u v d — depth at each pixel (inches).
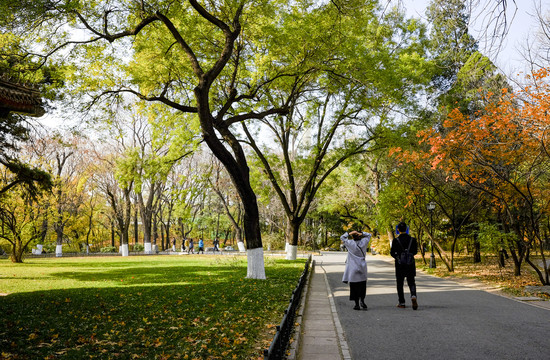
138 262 1180.5
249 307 383.9
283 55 710.5
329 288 545.3
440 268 900.0
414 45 943.0
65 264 1126.4
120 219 1632.6
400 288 393.1
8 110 371.6
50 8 471.2
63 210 1614.2
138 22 604.7
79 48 608.1
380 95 792.3
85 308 393.4
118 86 670.5
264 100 855.7
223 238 3110.2
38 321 329.1
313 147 1048.8
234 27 593.9
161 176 829.2
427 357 225.9
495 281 631.8
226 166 629.0
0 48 550.0
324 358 224.7
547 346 246.7
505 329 294.2
